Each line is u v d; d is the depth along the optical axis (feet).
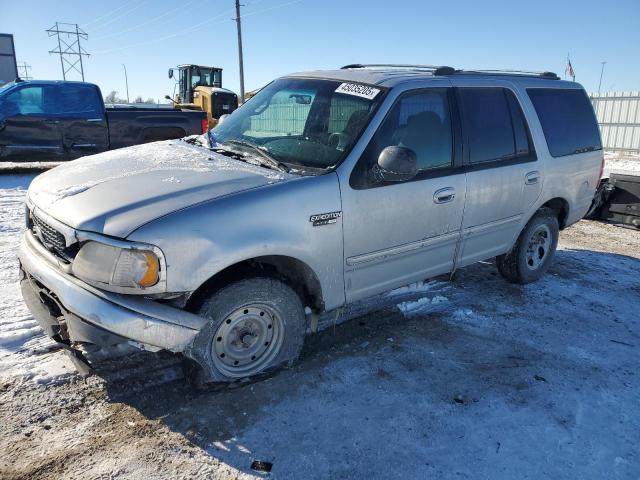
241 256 9.37
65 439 8.80
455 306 15.16
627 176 25.81
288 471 8.43
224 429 9.29
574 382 11.51
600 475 8.73
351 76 13.01
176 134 34.96
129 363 11.00
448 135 13.03
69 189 10.14
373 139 11.38
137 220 8.82
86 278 8.87
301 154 11.59
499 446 9.29
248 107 14.44
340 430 9.45
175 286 8.86
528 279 17.06
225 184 9.93
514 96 15.19
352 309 14.35
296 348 11.01
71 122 31.45
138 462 8.39
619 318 15.07
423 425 9.73
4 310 12.97
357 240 11.21
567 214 17.60
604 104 72.43
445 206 12.88
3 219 21.75
